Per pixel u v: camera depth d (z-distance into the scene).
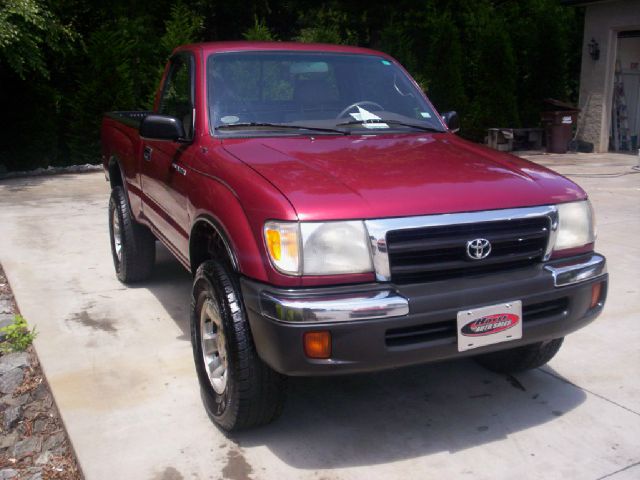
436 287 3.10
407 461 3.30
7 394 4.15
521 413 3.76
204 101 4.19
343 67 4.67
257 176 3.32
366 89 4.65
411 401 3.91
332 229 3.00
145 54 14.19
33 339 4.74
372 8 17.80
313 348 2.93
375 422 3.68
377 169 3.46
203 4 18.52
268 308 2.99
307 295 2.96
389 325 2.97
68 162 13.70
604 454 3.35
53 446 3.59
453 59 15.96
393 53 15.95
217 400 3.50
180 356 4.46
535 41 17.39
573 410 3.78
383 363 3.02
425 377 4.22
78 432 3.54
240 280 3.20
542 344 3.92
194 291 3.64
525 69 17.67
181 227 4.20
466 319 3.10
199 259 3.93
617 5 14.82
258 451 3.39
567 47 18.25
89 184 11.27
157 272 6.30
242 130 4.09
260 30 14.32
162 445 3.44
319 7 18.28
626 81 16.25
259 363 3.23
